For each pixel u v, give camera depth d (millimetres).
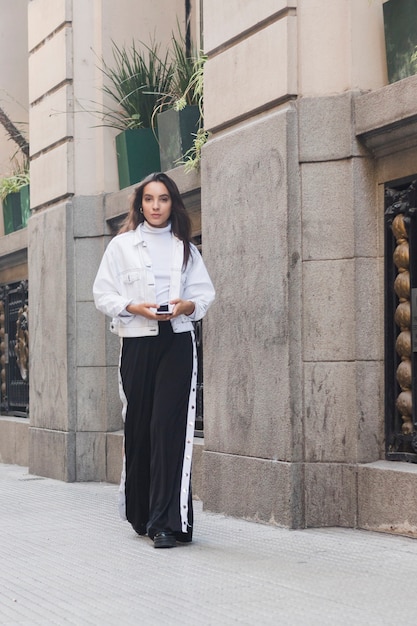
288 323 7066
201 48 10320
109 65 10586
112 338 10516
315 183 7090
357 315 6969
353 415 6973
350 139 7016
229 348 7727
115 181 10586
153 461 6457
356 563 5746
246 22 7605
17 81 13617
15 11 13641
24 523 7645
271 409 7219
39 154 11375
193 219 9180
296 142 7125
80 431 10594
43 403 11203
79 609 4816
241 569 5637
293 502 7016
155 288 6508
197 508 8219
